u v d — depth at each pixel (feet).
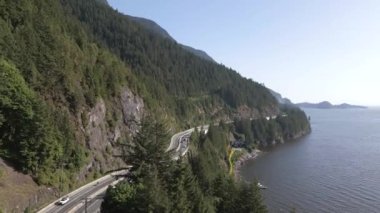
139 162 194.39
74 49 390.01
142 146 194.80
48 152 238.48
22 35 310.45
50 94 298.56
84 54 419.95
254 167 515.50
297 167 504.02
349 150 641.81
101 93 371.35
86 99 334.24
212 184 230.48
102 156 327.26
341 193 368.68
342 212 313.53
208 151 413.80
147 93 540.52
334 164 515.91
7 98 225.15
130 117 411.34
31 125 229.66
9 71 236.84
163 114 578.25
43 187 231.71
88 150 307.99
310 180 424.46
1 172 209.05
